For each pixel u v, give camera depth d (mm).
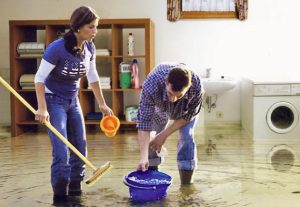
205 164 4293
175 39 6363
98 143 5320
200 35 6355
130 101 6453
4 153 4832
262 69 6383
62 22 5816
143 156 2920
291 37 6328
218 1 6305
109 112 3299
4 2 6410
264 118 5477
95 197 3275
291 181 3721
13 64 5828
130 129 6199
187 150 3576
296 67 6359
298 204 3143
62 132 3010
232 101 6441
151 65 5969
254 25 6328
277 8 6301
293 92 5418
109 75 6391
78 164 3277
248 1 6301
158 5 6324
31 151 4922
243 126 6258
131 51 6039
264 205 3121
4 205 3131
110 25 5910
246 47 6355
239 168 4145
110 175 3896
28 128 6230
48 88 3033
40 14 6398
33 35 6297
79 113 3201
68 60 2910
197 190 3449
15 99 5816
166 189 3215
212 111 6453
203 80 5965
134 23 5773
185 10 6324
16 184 3654
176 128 3072
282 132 5473
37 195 3352
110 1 6336
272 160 4445
